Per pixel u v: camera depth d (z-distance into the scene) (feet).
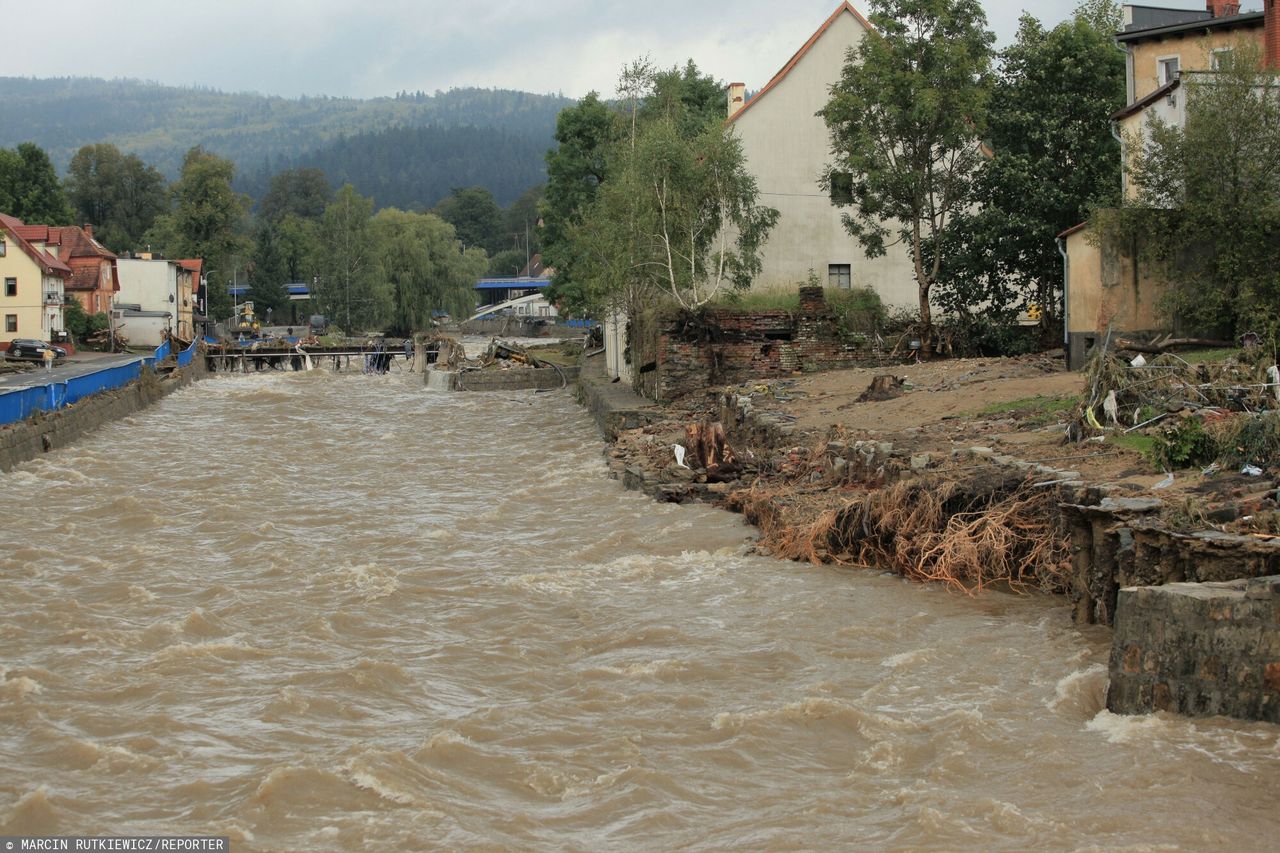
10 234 263.49
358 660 48.88
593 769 37.27
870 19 134.10
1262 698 36.32
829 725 40.37
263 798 34.68
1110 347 90.12
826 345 137.28
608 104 212.23
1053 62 135.23
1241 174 90.58
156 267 331.16
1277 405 59.47
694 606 56.70
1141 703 38.70
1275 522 43.62
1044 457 63.52
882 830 32.40
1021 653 46.65
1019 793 34.19
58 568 68.28
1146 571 45.70
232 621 56.18
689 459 91.09
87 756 38.45
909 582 59.21
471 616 56.49
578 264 182.60
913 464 67.31
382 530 80.38
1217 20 121.70
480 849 31.63
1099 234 96.27
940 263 139.33
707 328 135.64
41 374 200.03
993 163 133.80
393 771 36.50
